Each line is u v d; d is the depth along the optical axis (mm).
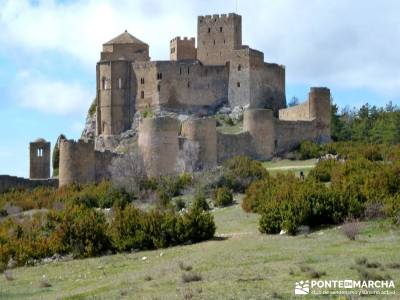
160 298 28422
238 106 118812
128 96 120812
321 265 32031
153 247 44312
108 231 45312
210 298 27734
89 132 126312
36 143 98375
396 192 47344
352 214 44000
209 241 43656
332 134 120375
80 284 34844
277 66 122375
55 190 79875
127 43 126188
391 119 126125
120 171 80875
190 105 119188
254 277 30797
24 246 44938
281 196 46844
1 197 76750
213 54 122125
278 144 99438
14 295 33906
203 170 79562
